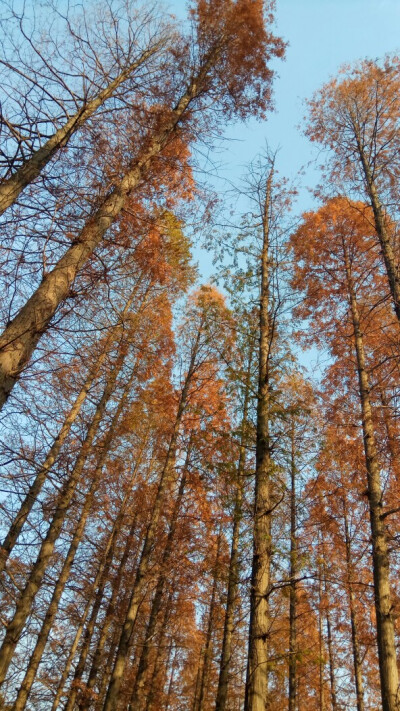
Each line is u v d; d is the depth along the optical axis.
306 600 10.53
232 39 7.61
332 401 9.65
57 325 4.73
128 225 6.10
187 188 6.96
